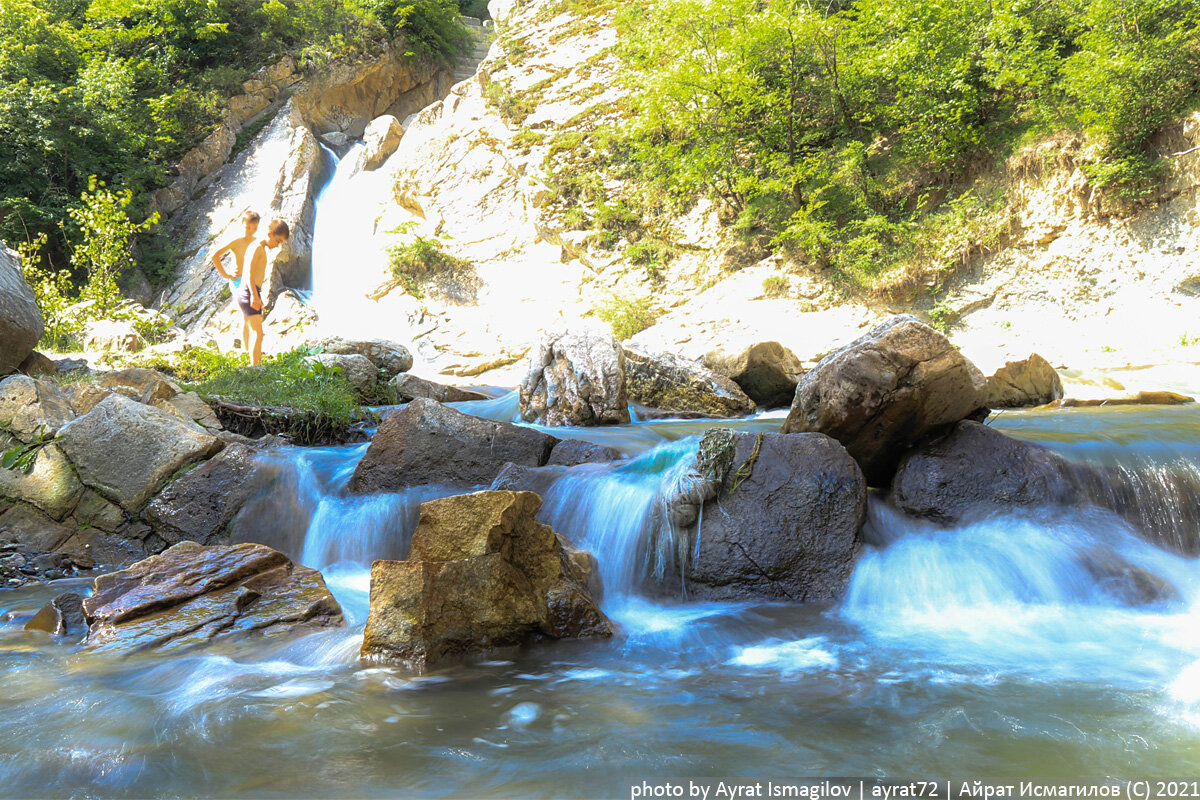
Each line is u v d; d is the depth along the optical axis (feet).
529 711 10.75
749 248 63.87
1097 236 51.03
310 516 20.83
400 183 82.84
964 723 10.01
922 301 56.08
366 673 12.39
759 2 63.41
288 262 77.87
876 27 59.67
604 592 16.63
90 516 20.59
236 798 8.34
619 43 73.46
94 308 53.67
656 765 9.00
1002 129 56.39
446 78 112.98
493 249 75.20
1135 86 48.11
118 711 10.77
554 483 19.48
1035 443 19.39
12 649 13.60
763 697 11.13
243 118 93.86
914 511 17.52
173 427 21.44
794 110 63.62
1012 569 15.67
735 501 16.80
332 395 28.63
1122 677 11.64
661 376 32.78
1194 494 17.02
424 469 21.25
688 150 67.31
